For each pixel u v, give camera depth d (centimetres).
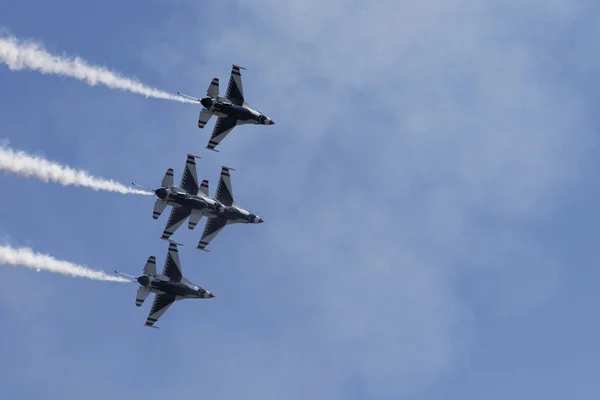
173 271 19638
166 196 19425
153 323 19450
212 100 19688
